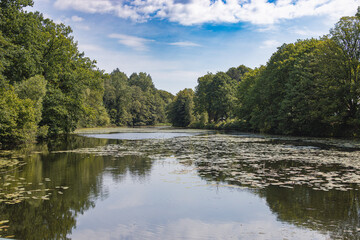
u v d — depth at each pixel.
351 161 12.42
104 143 23.34
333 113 28.45
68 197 7.03
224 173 9.89
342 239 4.50
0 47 19.17
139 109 99.25
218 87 64.69
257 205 6.35
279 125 34.09
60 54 28.83
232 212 5.91
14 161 12.76
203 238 4.61
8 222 5.34
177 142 24.23
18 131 18.66
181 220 5.46
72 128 31.70
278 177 9.19
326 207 6.16
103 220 5.46
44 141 25.27
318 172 9.98
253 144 21.61
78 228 5.05
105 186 8.13
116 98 88.00
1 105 15.73
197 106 72.81
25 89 21.38
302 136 31.84
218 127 61.00
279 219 5.47
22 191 7.53
